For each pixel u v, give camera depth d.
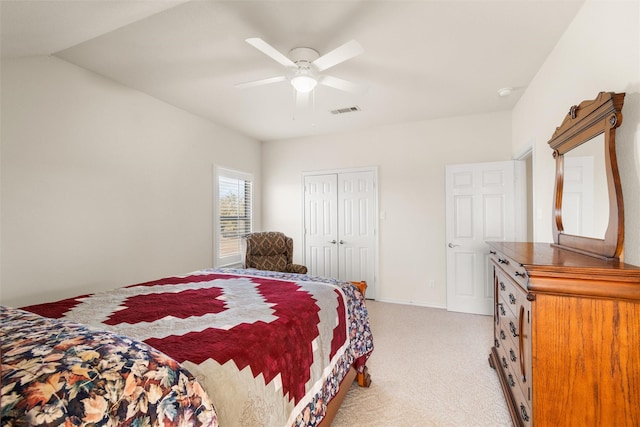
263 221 5.29
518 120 3.44
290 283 2.18
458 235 3.94
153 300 1.75
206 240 4.01
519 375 1.52
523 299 1.41
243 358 1.13
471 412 1.91
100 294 1.89
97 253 2.70
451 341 2.98
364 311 2.31
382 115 3.94
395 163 4.36
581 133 1.62
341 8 1.86
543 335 1.22
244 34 2.12
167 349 1.10
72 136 2.51
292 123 4.26
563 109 2.16
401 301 4.30
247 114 3.86
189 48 2.30
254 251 4.19
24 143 2.21
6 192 2.12
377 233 4.45
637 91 1.31
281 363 1.28
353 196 4.63
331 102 3.47
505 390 1.87
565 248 1.78
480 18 1.97
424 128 4.18
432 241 4.14
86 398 0.65
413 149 4.25
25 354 0.71
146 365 0.79
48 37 1.91
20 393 0.59
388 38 2.19
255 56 2.42
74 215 2.53
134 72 2.68
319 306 1.77
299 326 1.50
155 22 1.97
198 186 3.89
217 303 1.69
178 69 2.64
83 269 2.59
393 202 4.37
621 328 1.13
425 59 2.50
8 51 2.01
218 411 0.95
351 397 2.08
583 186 1.62
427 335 3.13
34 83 2.27
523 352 1.45
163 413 0.76
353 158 4.62
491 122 3.84
